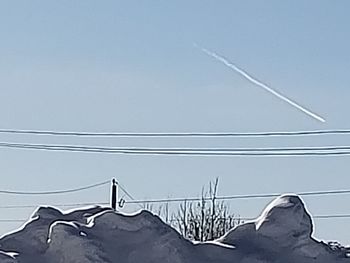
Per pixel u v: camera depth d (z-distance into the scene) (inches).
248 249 506.9
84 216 524.4
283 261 500.7
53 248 479.8
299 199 525.3
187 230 1267.2
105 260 472.7
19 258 479.5
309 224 517.7
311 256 507.2
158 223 502.3
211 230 1266.0
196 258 493.7
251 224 523.2
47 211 519.8
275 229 513.3
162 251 487.2
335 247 522.6
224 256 498.9
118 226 494.9
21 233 502.3
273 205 524.7
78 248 473.1
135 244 489.1
